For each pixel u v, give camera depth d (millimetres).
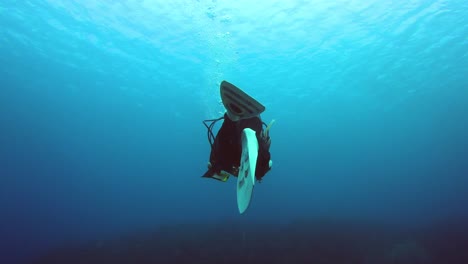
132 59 21062
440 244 15398
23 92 29031
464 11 15094
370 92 28406
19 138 44844
